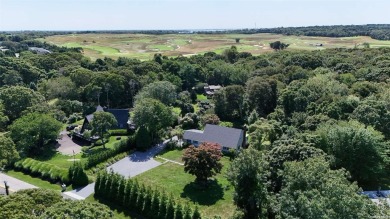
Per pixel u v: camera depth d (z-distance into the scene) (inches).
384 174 2052.2
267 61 4977.9
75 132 3036.4
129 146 2652.6
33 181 2162.9
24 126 2605.8
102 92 3949.3
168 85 3585.1
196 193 1962.4
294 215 1109.7
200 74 5118.1
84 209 1009.5
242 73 4603.8
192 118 3203.7
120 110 3312.0
